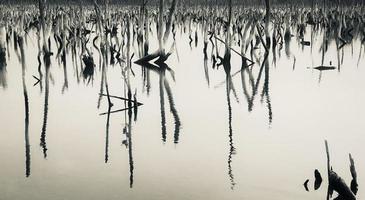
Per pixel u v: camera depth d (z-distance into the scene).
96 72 21.86
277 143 11.03
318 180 8.59
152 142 11.16
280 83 18.89
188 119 13.36
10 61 25.23
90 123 12.87
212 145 10.91
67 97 16.27
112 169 9.31
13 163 9.63
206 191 8.23
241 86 18.47
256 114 13.90
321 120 13.04
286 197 7.97
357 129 12.06
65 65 23.80
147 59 24.72
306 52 28.81
